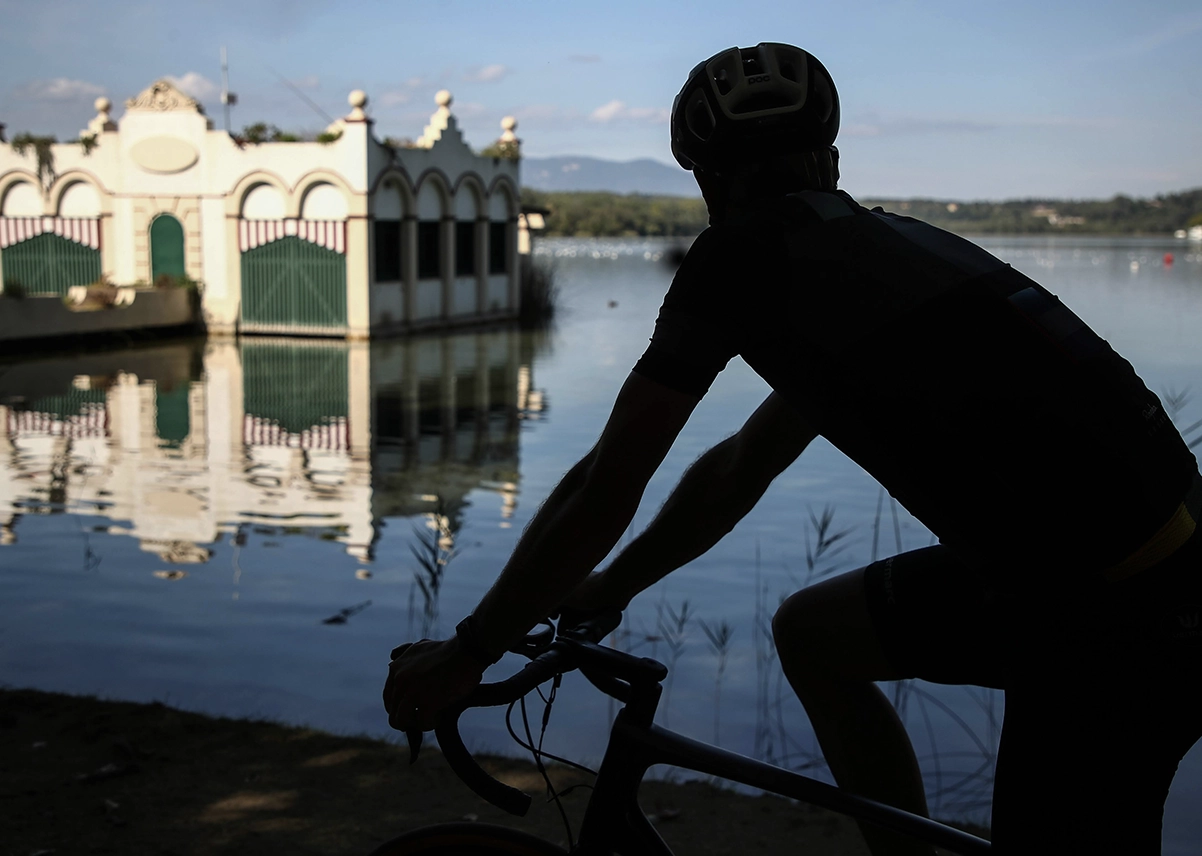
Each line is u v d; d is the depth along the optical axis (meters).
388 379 19.33
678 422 1.41
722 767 1.50
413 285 29.00
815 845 3.10
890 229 1.44
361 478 10.66
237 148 27.42
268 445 12.57
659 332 1.42
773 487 10.22
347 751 3.79
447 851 1.57
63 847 2.98
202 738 3.88
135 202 28.34
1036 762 1.37
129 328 25.80
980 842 1.42
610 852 1.55
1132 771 1.33
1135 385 1.40
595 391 17.81
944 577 1.63
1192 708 1.33
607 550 1.42
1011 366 1.33
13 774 3.50
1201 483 1.42
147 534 8.21
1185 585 1.32
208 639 5.72
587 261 89.62
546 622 1.74
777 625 1.80
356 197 26.69
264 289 27.89
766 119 1.50
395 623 6.05
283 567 7.29
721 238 1.43
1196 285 52.91
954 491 1.36
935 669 1.65
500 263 33.53
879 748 1.74
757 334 1.42
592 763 3.98
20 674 5.11
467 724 4.51
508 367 21.38
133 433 13.28
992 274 1.39
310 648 5.58
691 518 1.72
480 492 10.02
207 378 19.23
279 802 3.33
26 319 23.05
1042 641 1.37
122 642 5.65
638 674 1.53
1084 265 84.31
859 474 10.87
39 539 8.02
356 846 3.04
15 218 29.36
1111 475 1.31
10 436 12.86
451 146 30.00
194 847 3.00
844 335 1.37
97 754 3.70
